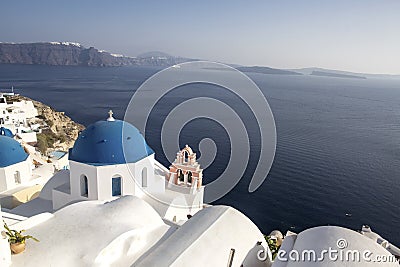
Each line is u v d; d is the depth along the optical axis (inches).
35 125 2893.7
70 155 742.5
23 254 379.6
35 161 1423.5
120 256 418.6
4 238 357.1
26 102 3189.0
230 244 407.5
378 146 3302.2
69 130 3376.0
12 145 965.8
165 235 471.8
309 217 1684.3
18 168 952.9
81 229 432.1
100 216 466.9
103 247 395.9
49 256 380.2
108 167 706.2
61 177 836.0
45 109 3481.8
